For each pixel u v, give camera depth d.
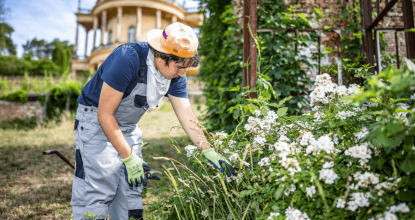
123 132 1.91
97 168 1.74
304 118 1.76
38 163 4.64
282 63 3.69
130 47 1.64
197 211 1.75
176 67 1.60
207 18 5.63
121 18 27.80
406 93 1.63
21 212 2.63
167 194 2.83
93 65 29.56
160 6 27.59
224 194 1.61
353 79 3.73
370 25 2.94
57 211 2.67
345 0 4.14
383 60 3.58
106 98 1.56
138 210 1.91
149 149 5.58
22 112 9.42
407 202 1.22
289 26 3.88
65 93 9.95
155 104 1.80
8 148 5.71
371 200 1.18
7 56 37.75
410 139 1.12
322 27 4.18
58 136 7.40
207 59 5.77
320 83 1.67
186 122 1.93
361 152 1.27
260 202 1.50
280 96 3.68
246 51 3.00
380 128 1.16
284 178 1.28
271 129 1.81
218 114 4.85
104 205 1.75
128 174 1.62
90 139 1.74
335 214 1.27
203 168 1.75
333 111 1.61
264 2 4.04
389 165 1.33
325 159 1.40
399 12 3.91
